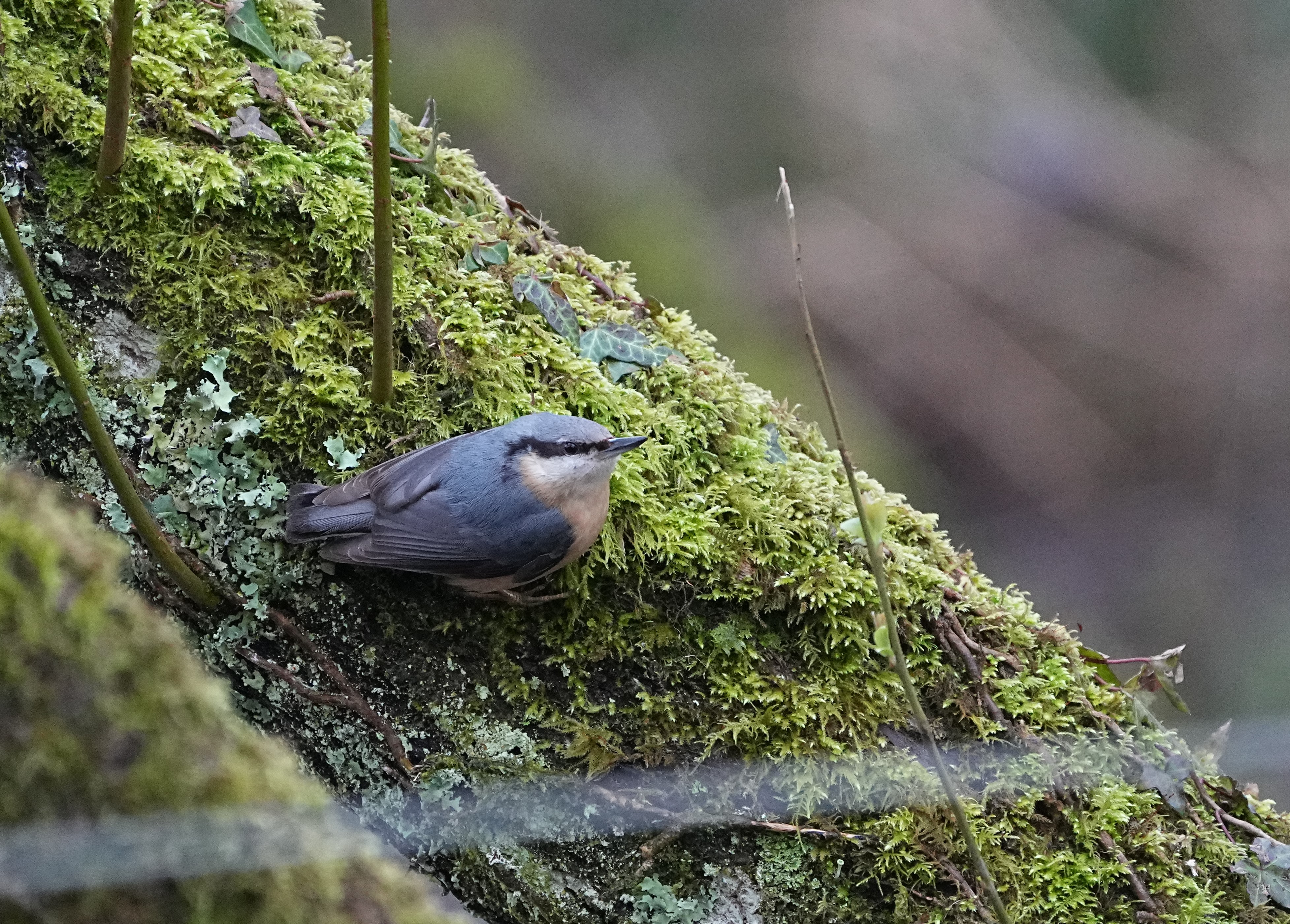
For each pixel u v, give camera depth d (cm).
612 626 610
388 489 602
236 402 608
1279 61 1941
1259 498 1734
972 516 1747
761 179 1816
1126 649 1650
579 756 592
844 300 1797
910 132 1914
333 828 296
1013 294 1844
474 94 1561
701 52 1833
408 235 653
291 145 655
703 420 672
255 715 605
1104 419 1789
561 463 581
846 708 608
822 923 599
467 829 594
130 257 605
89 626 269
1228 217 1897
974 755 616
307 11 705
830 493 648
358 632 603
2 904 254
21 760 259
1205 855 612
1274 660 1600
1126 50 1975
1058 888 599
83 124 603
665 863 594
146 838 265
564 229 1578
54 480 600
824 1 1941
